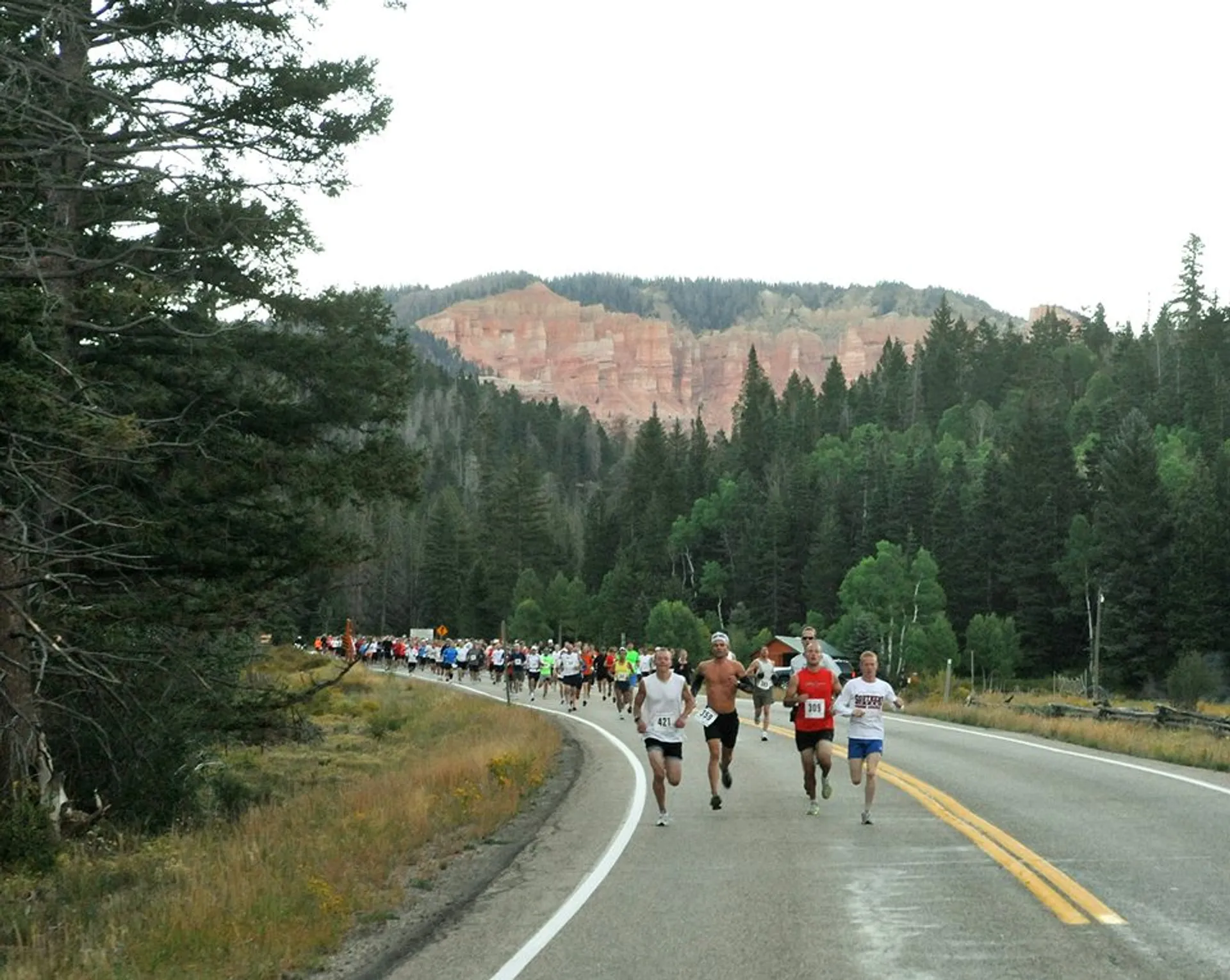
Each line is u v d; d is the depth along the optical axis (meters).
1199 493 93.31
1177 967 7.00
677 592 128.62
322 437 18.81
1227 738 23.02
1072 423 151.75
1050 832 12.07
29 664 14.48
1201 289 173.12
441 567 136.00
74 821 15.06
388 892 9.74
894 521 123.94
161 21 13.59
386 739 32.06
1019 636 100.94
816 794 15.54
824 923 8.24
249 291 17.42
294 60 16.56
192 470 17.50
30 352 10.34
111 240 16.80
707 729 14.27
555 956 7.54
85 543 14.01
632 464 170.88
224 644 19.64
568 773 19.50
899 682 56.72
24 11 11.95
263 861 10.74
